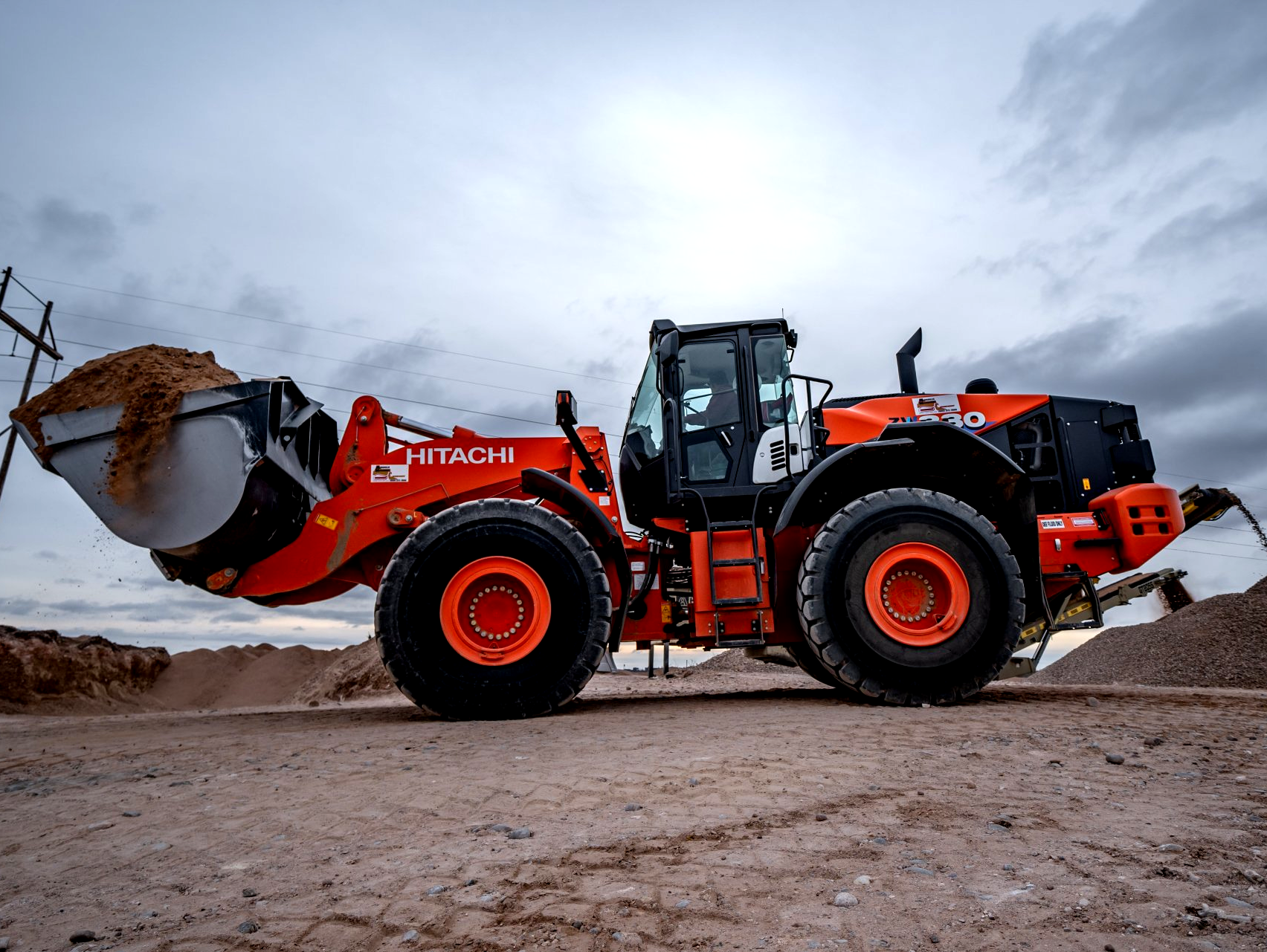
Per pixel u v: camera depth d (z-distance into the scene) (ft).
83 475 18.28
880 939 4.78
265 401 18.49
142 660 44.68
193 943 5.08
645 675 43.96
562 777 9.49
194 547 18.22
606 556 19.03
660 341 19.31
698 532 18.10
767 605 17.88
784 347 20.15
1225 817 7.28
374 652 41.50
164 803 9.14
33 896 6.13
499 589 17.51
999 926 4.91
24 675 38.45
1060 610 19.66
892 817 7.39
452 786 9.33
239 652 48.16
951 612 16.81
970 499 18.94
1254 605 41.16
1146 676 39.17
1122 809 7.59
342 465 20.27
